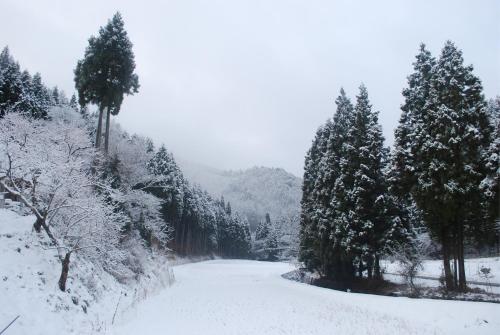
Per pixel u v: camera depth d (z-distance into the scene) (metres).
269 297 23.72
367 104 31.66
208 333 13.36
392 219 27.86
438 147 21.86
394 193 26.17
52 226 16.59
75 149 20.19
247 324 15.18
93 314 13.62
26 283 11.76
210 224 105.56
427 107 23.88
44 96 52.78
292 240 59.78
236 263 87.50
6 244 13.21
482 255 39.25
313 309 18.88
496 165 20.28
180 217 71.31
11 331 9.13
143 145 37.22
